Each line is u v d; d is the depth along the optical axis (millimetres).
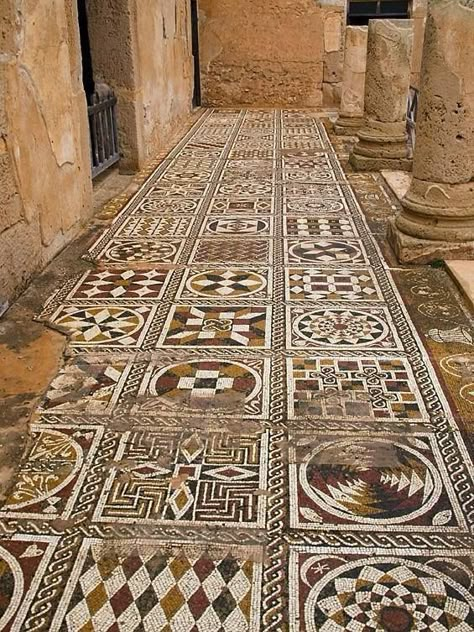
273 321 3844
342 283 4383
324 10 12977
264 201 6414
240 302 4109
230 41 13328
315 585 2068
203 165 8062
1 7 3828
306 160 8242
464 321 3818
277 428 2832
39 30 4426
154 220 5832
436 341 3584
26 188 4238
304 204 6289
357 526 2303
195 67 13609
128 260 4852
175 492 2469
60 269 4660
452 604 1997
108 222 5777
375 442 2734
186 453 2682
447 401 3014
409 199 4723
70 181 5211
